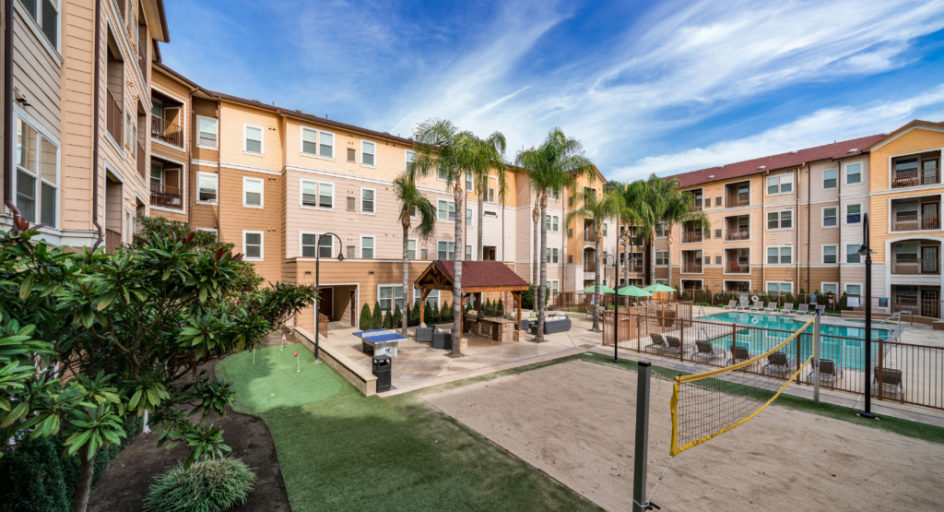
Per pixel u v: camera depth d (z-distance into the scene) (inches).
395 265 975.6
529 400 422.9
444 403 413.7
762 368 522.9
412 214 1023.0
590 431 343.3
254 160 873.5
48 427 114.5
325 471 277.3
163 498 228.7
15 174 239.6
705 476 269.3
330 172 927.7
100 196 352.2
